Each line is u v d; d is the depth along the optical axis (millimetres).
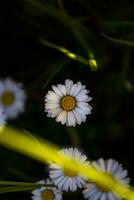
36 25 415
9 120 413
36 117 415
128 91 413
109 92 414
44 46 410
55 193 295
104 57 394
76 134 396
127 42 332
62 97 296
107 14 403
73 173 283
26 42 417
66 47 400
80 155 282
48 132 409
